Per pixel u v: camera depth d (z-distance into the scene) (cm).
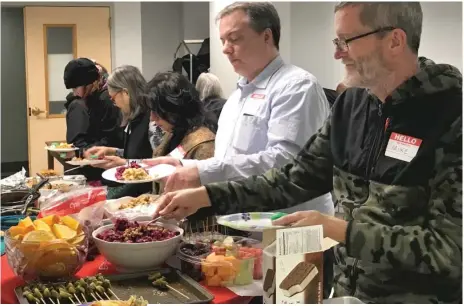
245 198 160
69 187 234
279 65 215
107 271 153
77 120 368
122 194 261
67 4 595
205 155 228
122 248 147
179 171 190
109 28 606
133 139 291
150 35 679
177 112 231
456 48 308
